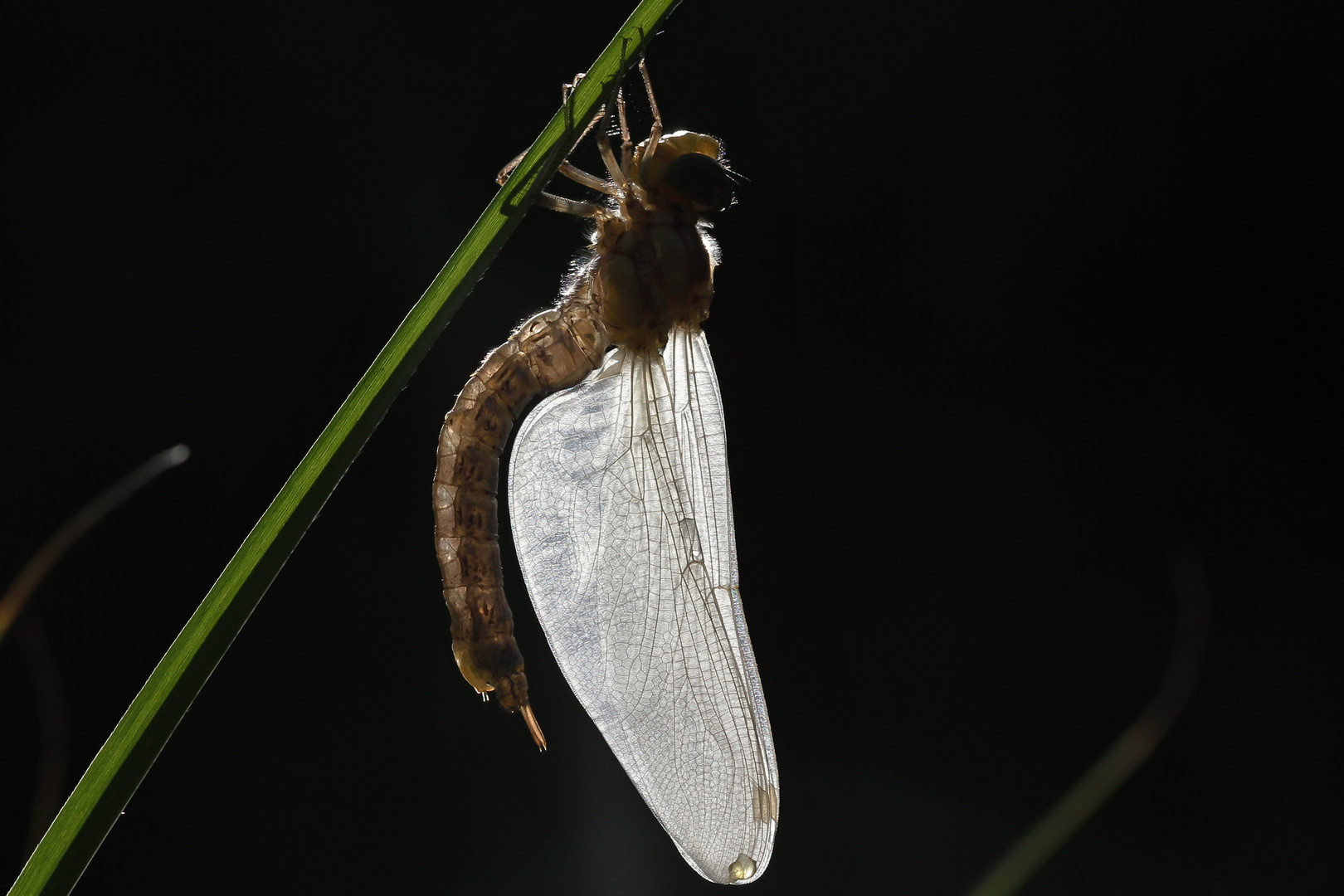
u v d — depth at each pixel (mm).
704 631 442
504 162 505
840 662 516
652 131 448
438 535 447
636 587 443
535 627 507
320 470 421
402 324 424
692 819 440
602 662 442
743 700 442
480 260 426
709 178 446
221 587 418
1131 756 431
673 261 445
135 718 416
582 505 444
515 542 444
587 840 503
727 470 448
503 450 449
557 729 506
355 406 422
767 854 440
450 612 446
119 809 415
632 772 441
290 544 420
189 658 417
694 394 447
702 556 445
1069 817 431
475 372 449
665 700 442
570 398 445
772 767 442
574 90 427
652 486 444
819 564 527
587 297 448
